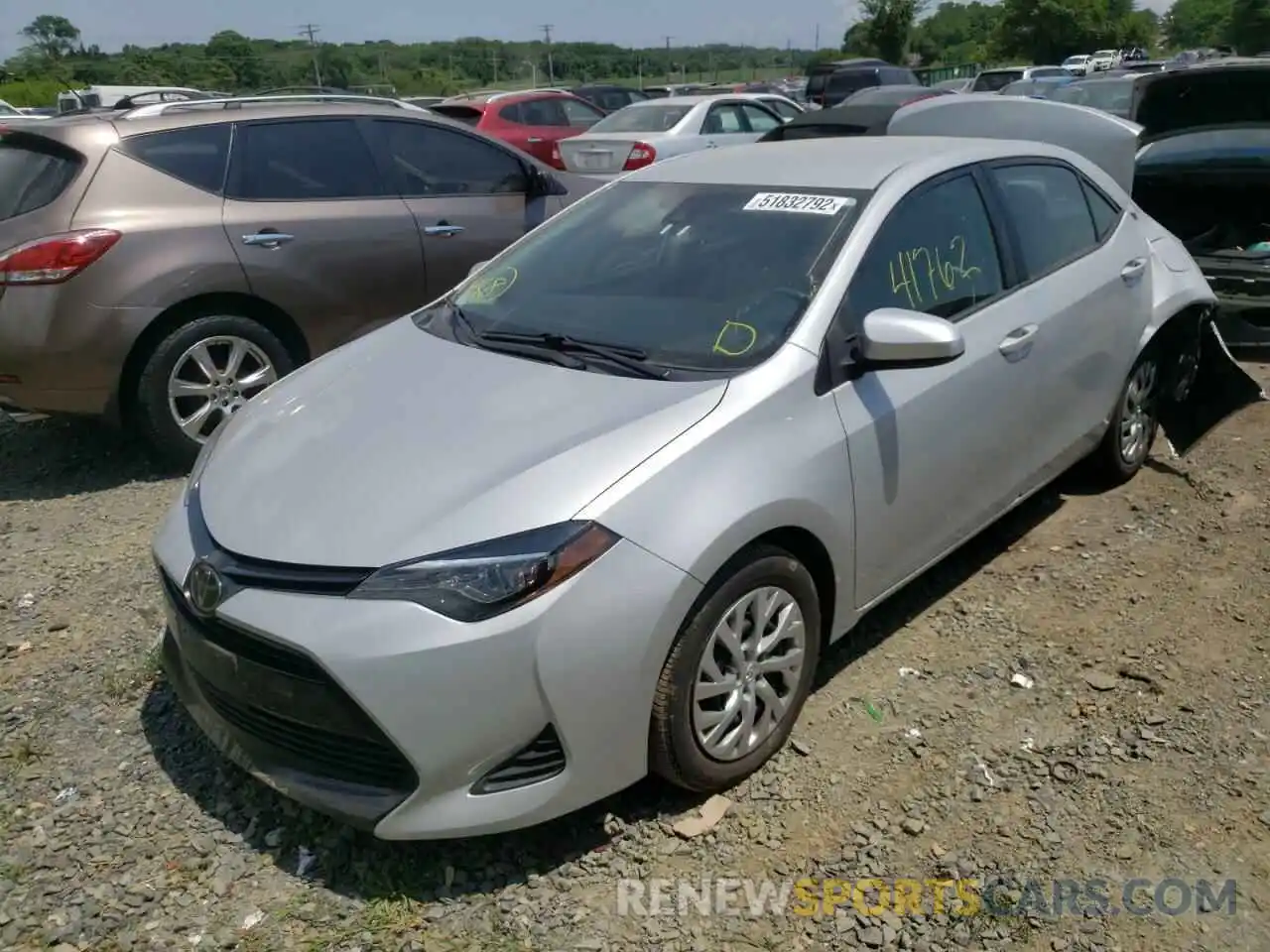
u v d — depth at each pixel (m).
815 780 3.09
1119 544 4.42
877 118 7.55
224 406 5.54
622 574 2.64
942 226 3.76
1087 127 6.05
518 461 2.80
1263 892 2.68
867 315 3.23
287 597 2.64
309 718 2.64
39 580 4.36
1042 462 4.21
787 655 3.11
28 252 4.95
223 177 5.50
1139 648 3.69
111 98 13.90
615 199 4.11
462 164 6.38
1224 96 6.73
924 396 3.46
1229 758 3.13
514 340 3.50
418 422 3.06
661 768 2.87
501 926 2.62
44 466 5.62
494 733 2.59
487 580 2.56
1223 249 6.69
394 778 2.64
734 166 4.05
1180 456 5.23
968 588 4.13
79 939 2.61
